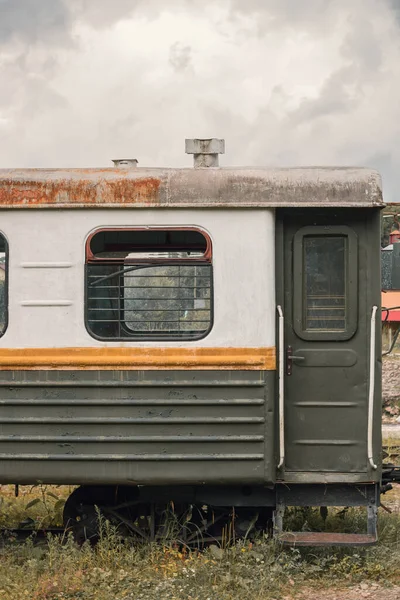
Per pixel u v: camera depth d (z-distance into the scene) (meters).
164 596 5.75
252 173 6.68
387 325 19.95
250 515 7.05
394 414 15.40
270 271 6.59
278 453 6.55
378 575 6.36
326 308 6.71
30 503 7.48
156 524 7.07
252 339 6.56
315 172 6.67
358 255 6.68
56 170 6.80
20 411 6.62
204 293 6.64
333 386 6.66
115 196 6.66
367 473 6.59
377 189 6.59
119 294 6.80
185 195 6.62
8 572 6.27
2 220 6.72
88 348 6.61
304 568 6.37
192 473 6.50
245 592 5.88
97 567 6.30
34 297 6.68
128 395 6.56
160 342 6.57
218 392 6.52
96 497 7.13
